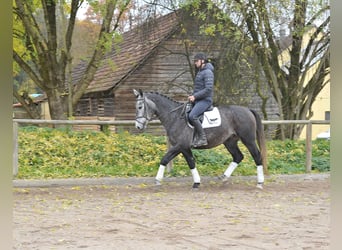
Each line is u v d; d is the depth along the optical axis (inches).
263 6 548.1
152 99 388.5
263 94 658.2
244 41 577.9
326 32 591.5
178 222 275.9
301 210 314.3
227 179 413.1
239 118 392.8
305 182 441.1
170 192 383.2
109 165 459.5
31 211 304.8
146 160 478.3
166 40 659.4
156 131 677.9
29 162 442.3
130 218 286.7
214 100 610.2
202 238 238.1
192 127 382.9
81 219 282.8
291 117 663.1
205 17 547.8
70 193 376.2
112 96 765.3
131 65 744.3
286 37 610.5
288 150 549.6
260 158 401.7
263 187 408.8
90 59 679.1
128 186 410.0
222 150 522.3
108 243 226.5
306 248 218.4
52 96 611.8
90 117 843.4
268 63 611.8
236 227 263.9
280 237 240.8
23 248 214.7
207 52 605.0
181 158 482.3
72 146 485.7
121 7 555.2
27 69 612.1
